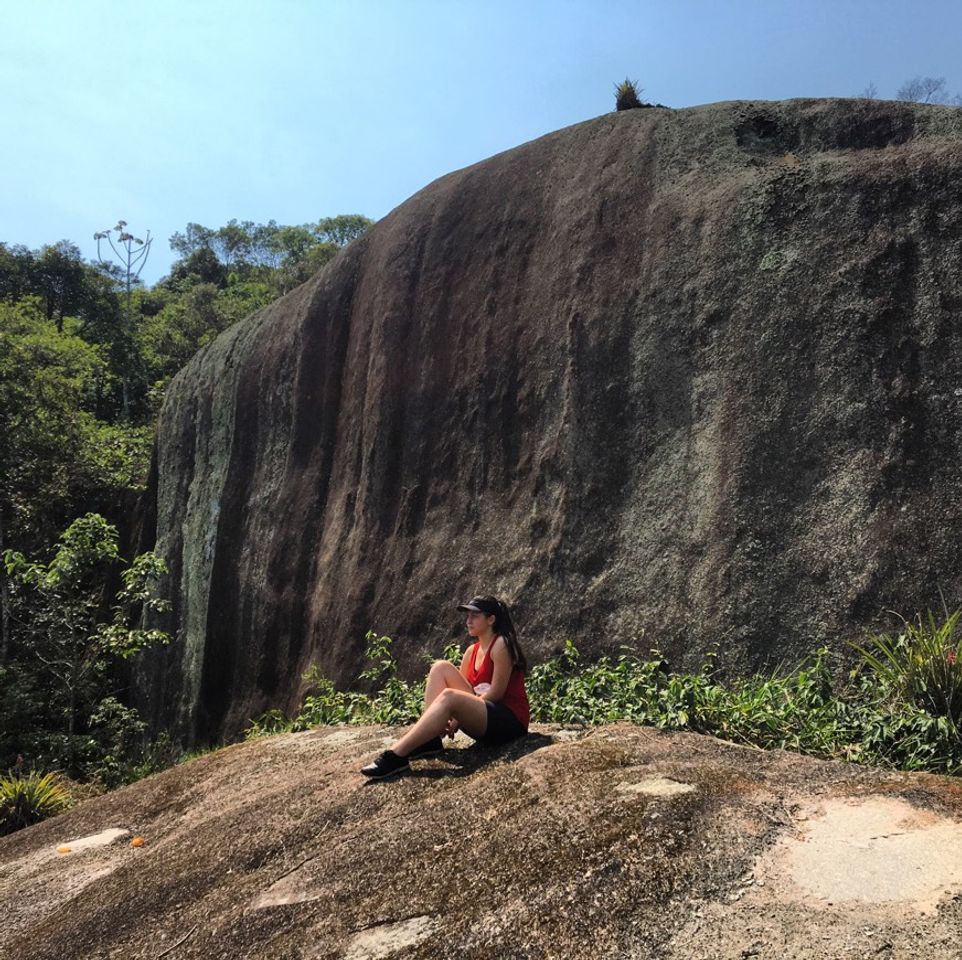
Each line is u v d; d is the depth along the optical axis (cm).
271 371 1463
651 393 807
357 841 370
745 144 862
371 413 1139
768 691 570
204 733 1347
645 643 727
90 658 1397
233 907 346
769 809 314
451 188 1162
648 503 777
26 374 1894
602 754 394
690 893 265
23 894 461
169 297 4678
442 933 276
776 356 729
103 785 1245
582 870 287
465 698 448
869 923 235
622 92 1055
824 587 649
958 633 578
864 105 827
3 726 1385
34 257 3691
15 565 1334
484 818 354
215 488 1538
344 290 1345
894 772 353
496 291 1021
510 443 935
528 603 832
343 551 1148
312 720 839
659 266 837
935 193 697
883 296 691
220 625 1383
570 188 977
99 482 1959
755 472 710
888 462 653
